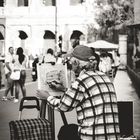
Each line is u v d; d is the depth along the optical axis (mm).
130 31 18188
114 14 18281
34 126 5422
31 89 15641
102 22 18547
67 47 18562
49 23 22141
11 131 5480
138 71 18297
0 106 12984
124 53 18328
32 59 16906
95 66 4445
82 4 19547
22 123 5441
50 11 22078
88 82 4301
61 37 18969
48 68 5785
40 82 5711
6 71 14156
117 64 18031
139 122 10102
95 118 4250
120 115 6785
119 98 15109
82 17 19547
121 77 18125
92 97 4273
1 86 15672
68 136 4801
